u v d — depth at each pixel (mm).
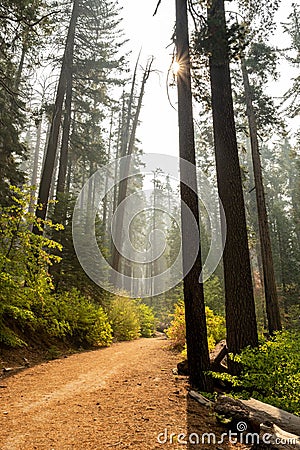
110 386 5051
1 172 14484
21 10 10734
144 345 11328
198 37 6570
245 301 6129
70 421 3465
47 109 14273
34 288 7461
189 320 5164
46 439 2979
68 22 14258
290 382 4262
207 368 5070
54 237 11086
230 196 6547
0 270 6770
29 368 6148
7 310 7211
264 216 13703
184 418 3775
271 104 15109
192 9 6805
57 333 8625
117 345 11148
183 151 5465
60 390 4695
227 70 7195
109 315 13328
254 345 5953
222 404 4004
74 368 6391
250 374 4625
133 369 6477
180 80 5988
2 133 14836
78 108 18391
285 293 25656
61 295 10070
